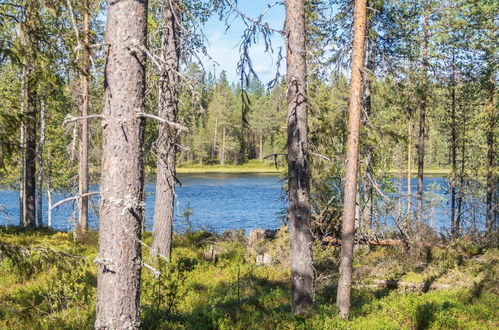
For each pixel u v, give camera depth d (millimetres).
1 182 25125
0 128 6496
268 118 89188
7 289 9852
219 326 8594
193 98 6469
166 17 10883
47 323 7895
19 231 16484
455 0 19453
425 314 9711
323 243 15859
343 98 12492
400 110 16625
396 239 17375
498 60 20984
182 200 45438
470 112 26172
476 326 9477
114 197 4879
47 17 7172
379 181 20406
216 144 91938
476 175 28219
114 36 4848
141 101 4988
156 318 8391
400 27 15344
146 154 21656
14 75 13766
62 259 7453
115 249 4895
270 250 15281
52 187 27719
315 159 11539
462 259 15156
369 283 13492
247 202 44219
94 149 19781
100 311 4973
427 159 63781
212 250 15000
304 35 9062
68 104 20969
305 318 8828
